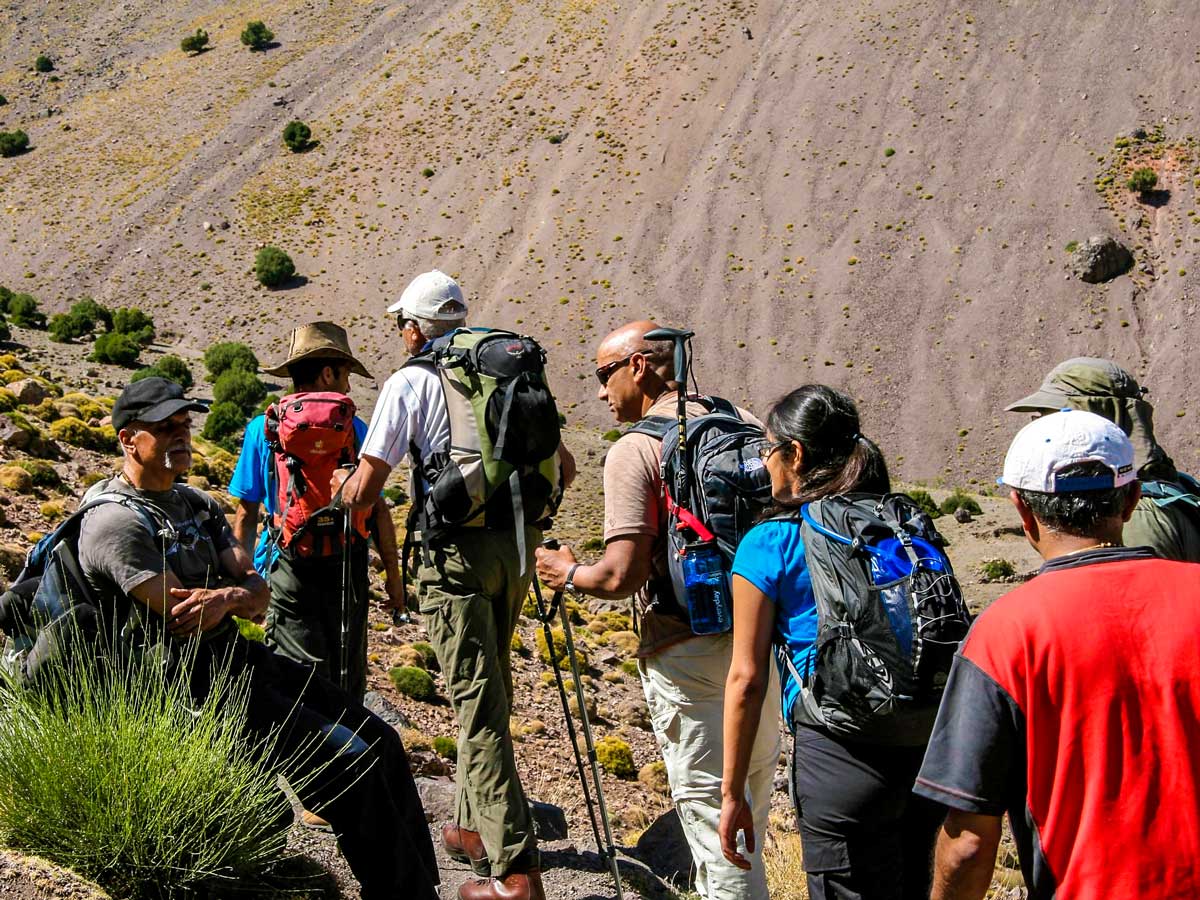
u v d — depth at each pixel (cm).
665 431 402
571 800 764
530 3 14362
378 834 366
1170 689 232
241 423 5609
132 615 360
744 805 345
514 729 898
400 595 524
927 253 10312
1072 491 253
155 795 343
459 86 13212
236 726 372
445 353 408
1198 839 226
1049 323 9506
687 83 12550
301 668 404
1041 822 238
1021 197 10556
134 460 366
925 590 318
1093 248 9719
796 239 10700
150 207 11575
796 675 342
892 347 9600
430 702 918
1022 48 11938
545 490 417
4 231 11262
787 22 13050
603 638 1458
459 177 11925
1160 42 11569
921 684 314
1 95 13500
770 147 11650
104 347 7312
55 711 352
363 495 406
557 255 10912
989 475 8312
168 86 13638
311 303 10312
